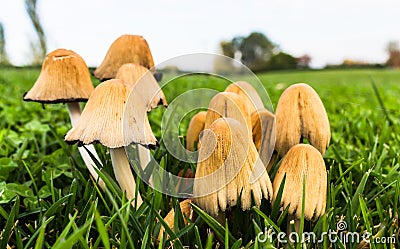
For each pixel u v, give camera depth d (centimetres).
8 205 25
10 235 23
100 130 22
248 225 23
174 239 21
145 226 22
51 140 37
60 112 49
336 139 38
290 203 22
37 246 19
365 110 55
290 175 22
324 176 22
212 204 21
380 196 26
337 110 60
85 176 28
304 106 24
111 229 23
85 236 22
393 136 38
